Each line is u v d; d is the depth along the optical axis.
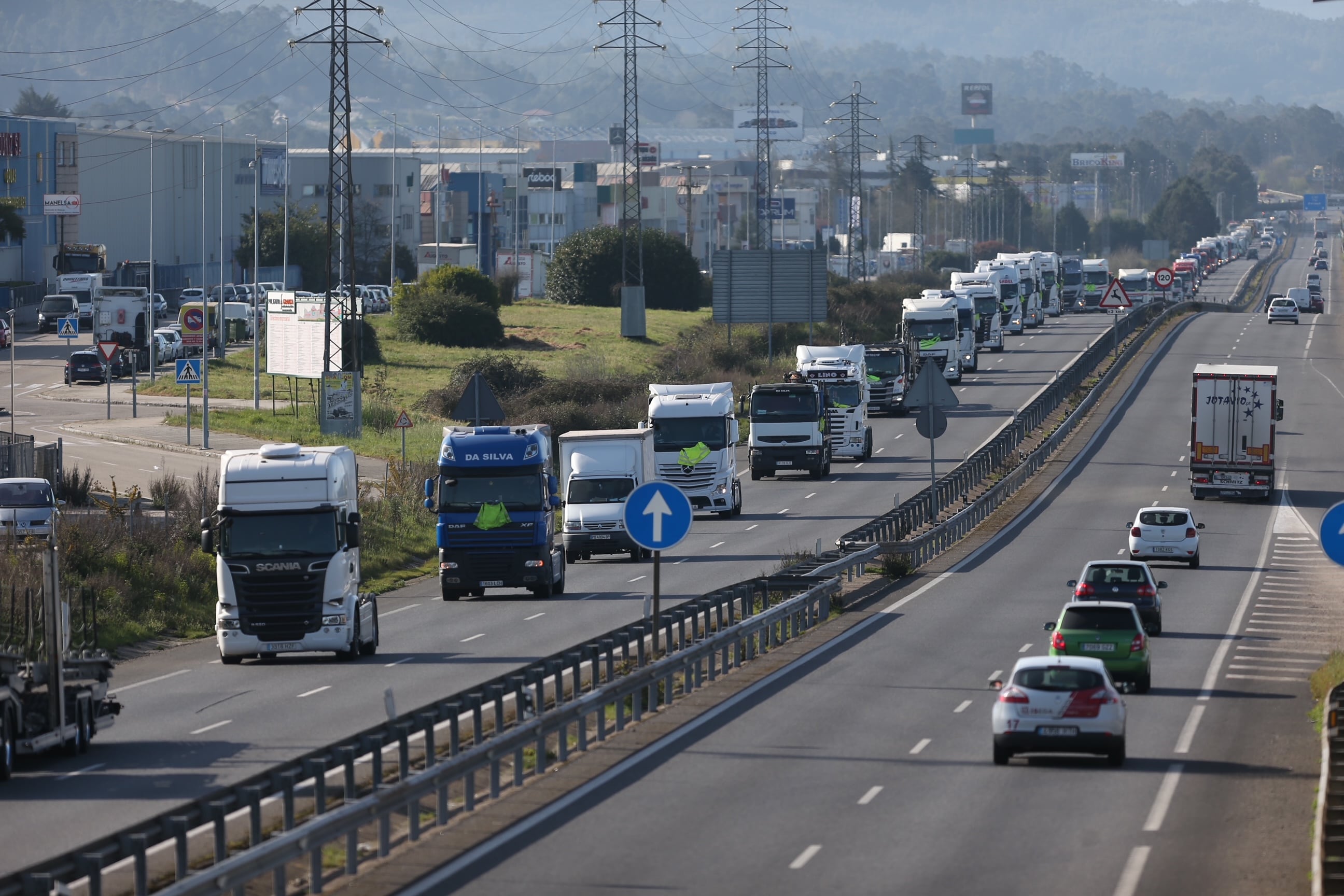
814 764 87.25
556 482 172.75
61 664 91.56
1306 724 100.00
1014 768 86.56
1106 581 137.25
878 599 159.38
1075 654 111.38
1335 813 68.44
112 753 93.94
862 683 114.19
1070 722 85.50
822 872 65.31
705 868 65.88
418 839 70.88
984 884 63.59
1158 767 87.06
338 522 128.88
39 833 74.31
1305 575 174.12
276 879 60.16
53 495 191.50
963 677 116.50
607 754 89.56
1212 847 69.69
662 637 127.69
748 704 106.25
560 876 64.56
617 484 193.25
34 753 94.00
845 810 76.44
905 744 92.75
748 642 128.12
